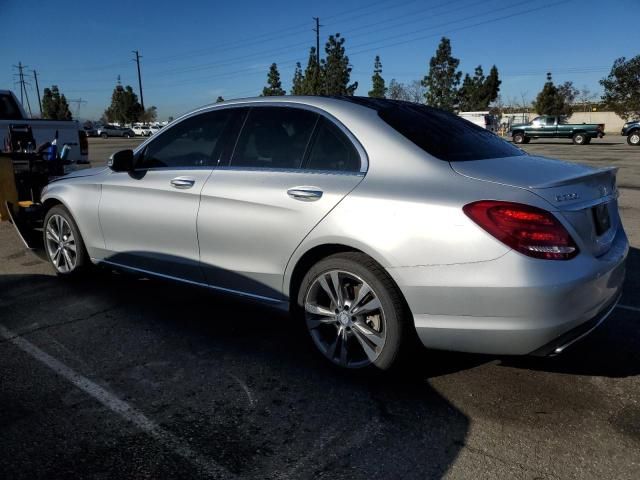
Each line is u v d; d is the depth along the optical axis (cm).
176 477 243
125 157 430
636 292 486
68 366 348
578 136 3312
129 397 311
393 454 259
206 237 380
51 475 244
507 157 337
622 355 362
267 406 302
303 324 348
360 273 310
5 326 413
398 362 313
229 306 459
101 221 458
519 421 286
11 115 1012
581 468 249
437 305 287
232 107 398
